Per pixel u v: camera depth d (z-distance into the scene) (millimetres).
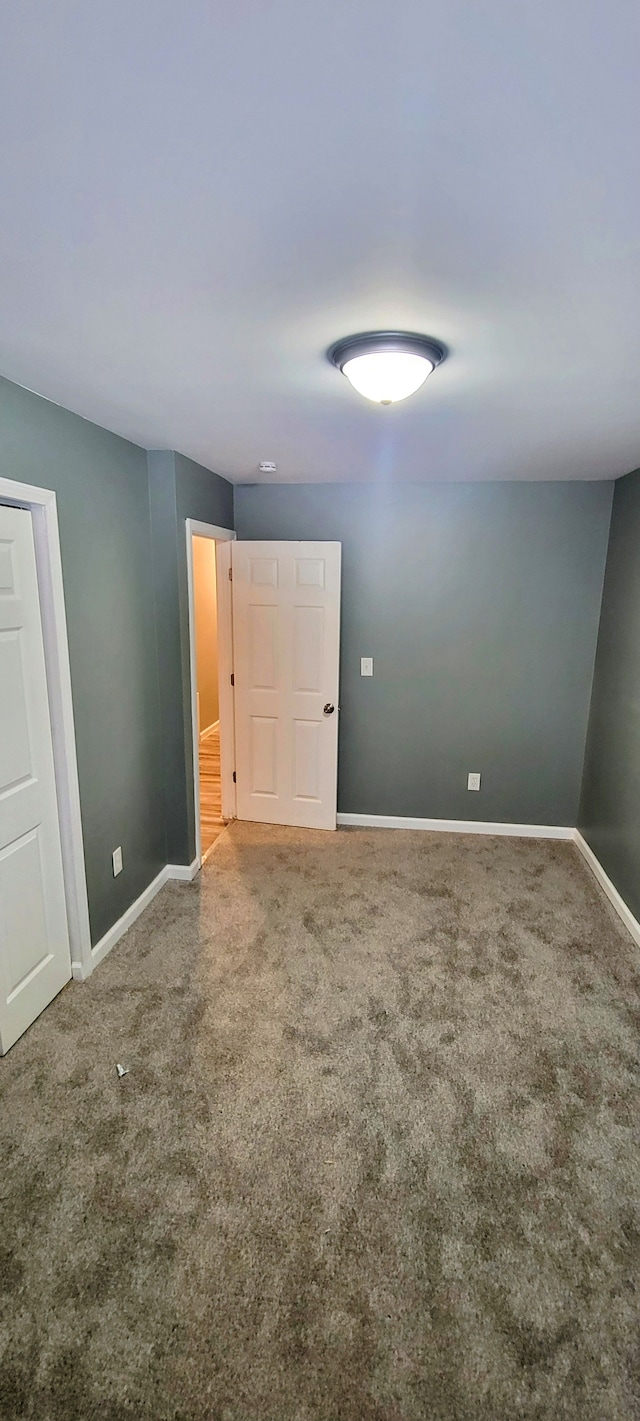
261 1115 1914
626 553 3301
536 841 4012
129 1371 1299
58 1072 2066
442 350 1582
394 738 4082
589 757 3807
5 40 687
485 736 4004
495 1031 2295
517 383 1843
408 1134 1861
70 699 2336
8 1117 1894
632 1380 1299
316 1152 1798
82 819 2482
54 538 2166
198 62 711
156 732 3164
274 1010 2383
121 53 702
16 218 1019
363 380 1621
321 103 769
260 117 796
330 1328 1378
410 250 1119
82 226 1048
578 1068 2129
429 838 4035
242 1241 1552
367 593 3910
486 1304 1429
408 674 3982
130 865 2941
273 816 4199
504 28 656
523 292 1274
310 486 3811
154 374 1798
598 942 2881
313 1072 2086
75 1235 1560
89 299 1319
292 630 3865
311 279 1230
